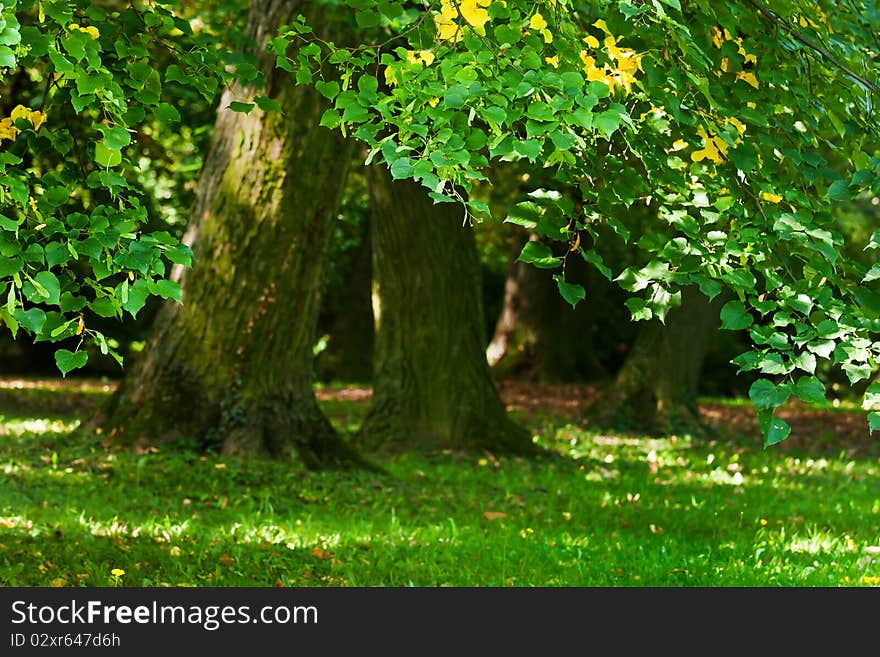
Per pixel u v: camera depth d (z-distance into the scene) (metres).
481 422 18.45
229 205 14.48
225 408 14.52
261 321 14.61
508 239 33.41
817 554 10.83
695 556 10.45
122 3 11.27
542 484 15.85
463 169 4.72
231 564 9.16
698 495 15.16
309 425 15.05
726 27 5.38
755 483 16.78
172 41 6.79
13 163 4.94
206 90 6.52
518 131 5.39
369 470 15.32
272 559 9.40
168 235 4.79
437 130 4.83
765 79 5.48
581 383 34.31
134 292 4.68
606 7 5.20
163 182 23.81
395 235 18.52
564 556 10.29
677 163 5.71
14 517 10.21
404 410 18.42
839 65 5.42
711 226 5.93
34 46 4.86
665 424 23.56
